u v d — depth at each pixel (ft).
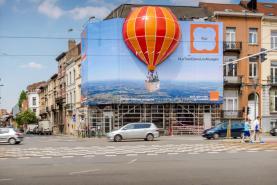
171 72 155.12
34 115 350.02
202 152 70.28
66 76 215.51
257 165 50.62
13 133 105.60
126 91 151.33
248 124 99.35
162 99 153.79
